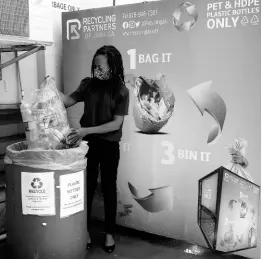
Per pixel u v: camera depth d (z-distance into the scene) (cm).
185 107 286
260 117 259
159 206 309
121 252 299
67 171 243
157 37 289
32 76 336
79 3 373
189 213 296
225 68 267
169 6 281
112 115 298
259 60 254
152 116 300
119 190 325
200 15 271
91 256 293
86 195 273
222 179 278
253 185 267
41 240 243
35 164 236
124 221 328
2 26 240
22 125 330
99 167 304
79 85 325
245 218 274
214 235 287
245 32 256
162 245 312
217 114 274
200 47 274
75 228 253
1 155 314
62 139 257
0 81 309
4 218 307
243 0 254
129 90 307
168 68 288
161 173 304
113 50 305
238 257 289
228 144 273
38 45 278
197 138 284
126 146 315
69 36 330
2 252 290
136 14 296
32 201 239
